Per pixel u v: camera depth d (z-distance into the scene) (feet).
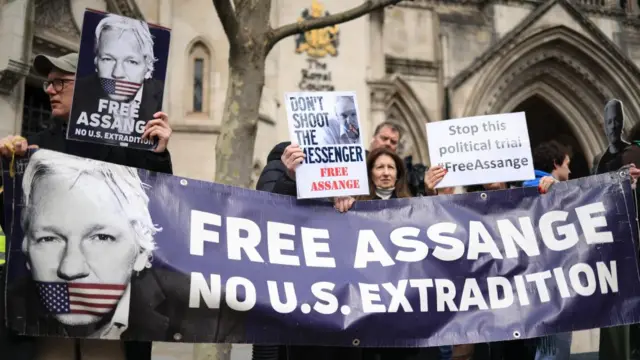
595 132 66.69
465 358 20.51
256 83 19.04
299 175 11.71
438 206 12.72
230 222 11.43
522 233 12.66
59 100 10.85
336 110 11.97
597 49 63.46
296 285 11.52
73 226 10.19
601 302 12.43
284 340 11.22
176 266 10.72
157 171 10.93
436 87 59.77
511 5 62.13
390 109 58.90
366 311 11.73
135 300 10.39
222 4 18.10
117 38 10.27
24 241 9.98
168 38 10.52
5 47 29.17
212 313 10.85
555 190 12.98
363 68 52.49
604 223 12.81
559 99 66.28
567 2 62.18
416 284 12.09
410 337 11.82
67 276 10.06
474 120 13.26
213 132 43.57
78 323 10.04
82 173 10.36
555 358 14.21
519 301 12.30
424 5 60.08
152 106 10.42
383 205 12.59
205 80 44.19
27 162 10.12
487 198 12.87
